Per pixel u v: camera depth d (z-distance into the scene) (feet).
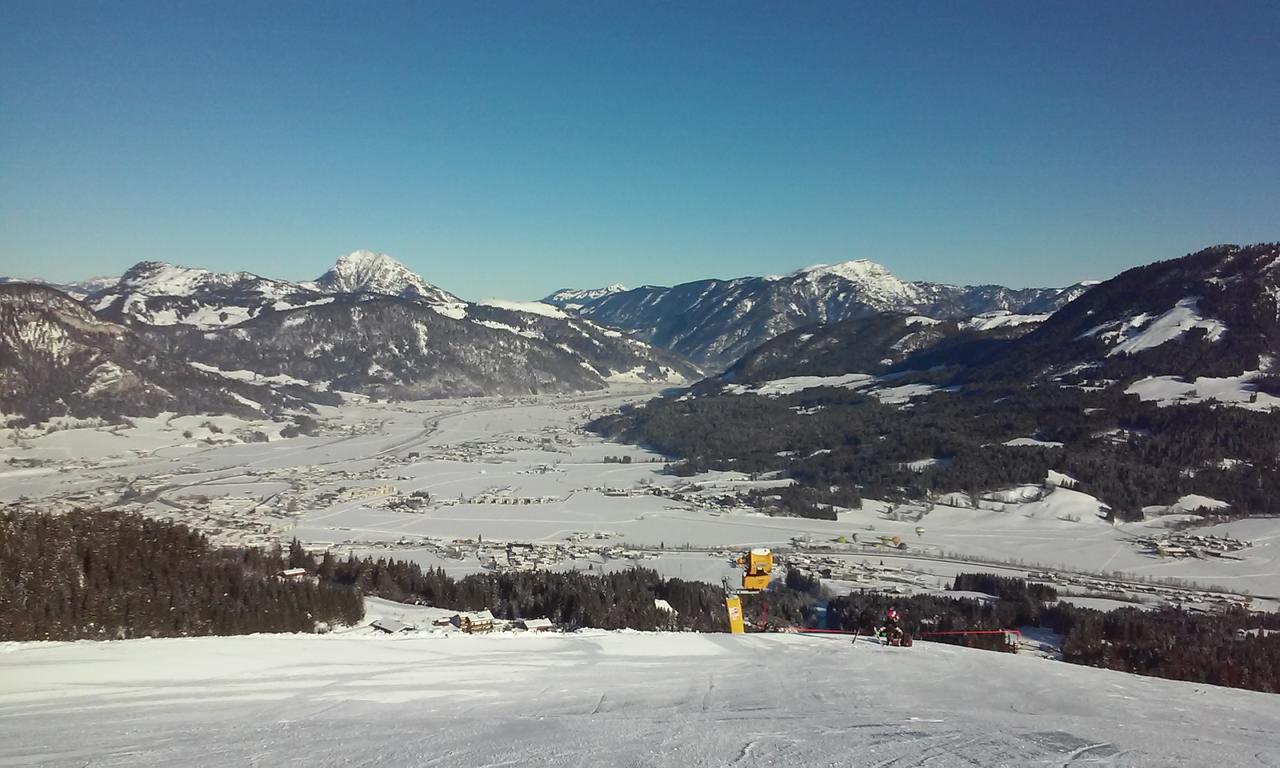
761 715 59.47
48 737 50.42
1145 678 86.17
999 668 87.76
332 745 47.98
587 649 95.76
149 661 78.02
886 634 111.14
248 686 68.39
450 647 94.79
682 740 49.37
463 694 67.67
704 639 107.34
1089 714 64.64
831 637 115.34
